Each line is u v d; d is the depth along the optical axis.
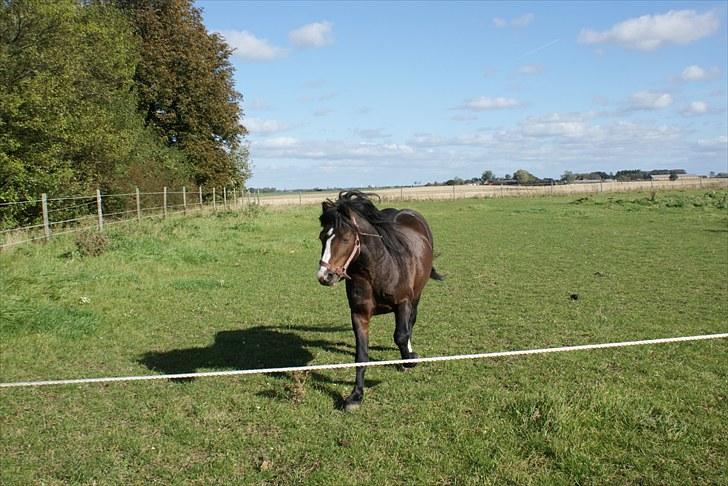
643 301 10.46
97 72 26.94
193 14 43.03
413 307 7.00
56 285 11.56
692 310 9.71
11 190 20.42
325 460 4.70
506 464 4.50
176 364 7.36
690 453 4.62
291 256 17.39
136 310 10.27
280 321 9.55
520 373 6.59
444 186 101.12
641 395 5.75
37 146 21.66
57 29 22.59
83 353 7.87
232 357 7.59
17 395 6.28
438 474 4.45
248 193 51.19
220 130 43.94
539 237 21.58
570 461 4.45
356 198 6.19
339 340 8.36
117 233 19.25
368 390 6.16
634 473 4.37
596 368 6.70
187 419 5.59
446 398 5.88
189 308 10.48
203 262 15.95
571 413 5.12
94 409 5.90
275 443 5.02
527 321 9.17
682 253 16.66
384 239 6.04
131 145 29.36
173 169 37.31
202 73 41.22
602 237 21.11
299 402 5.85
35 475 4.66
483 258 16.48
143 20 39.59
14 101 20.11
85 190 25.83
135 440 5.15
